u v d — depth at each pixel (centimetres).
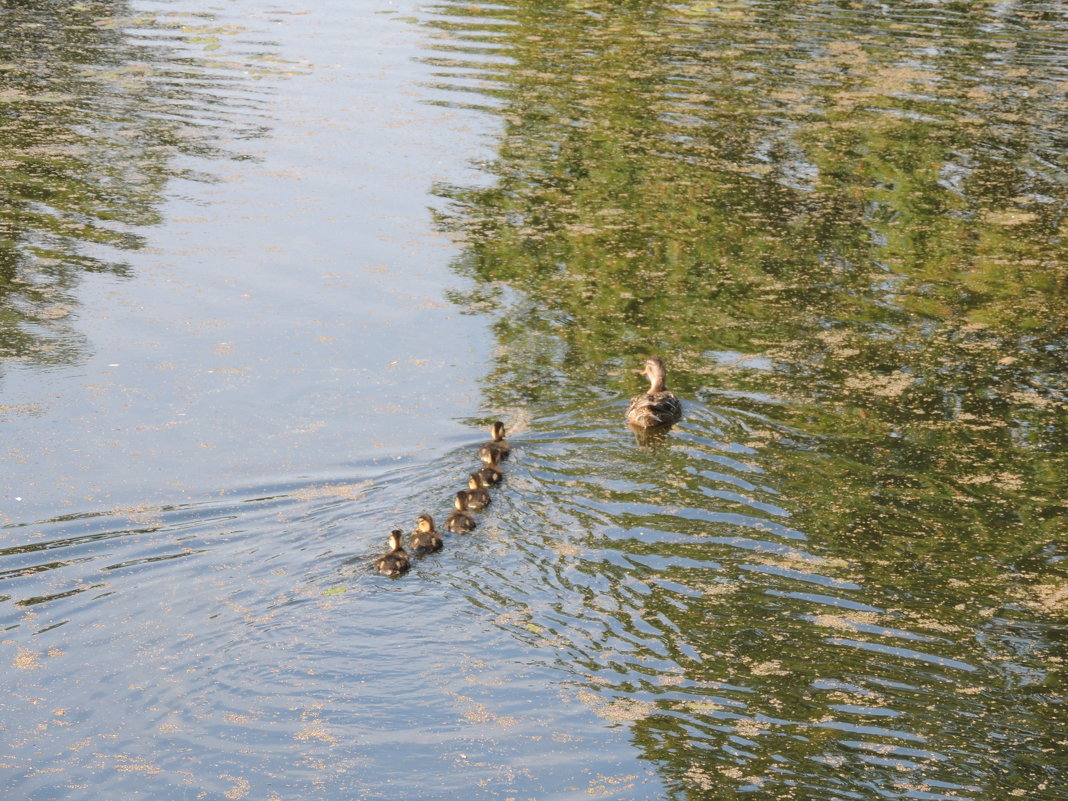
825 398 1397
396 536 1056
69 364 1441
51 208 1914
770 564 1070
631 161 2155
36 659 933
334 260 1759
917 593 1037
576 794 802
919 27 3020
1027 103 2470
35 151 2147
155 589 1023
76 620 979
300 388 1399
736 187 2055
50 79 2552
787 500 1173
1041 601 1031
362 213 1927
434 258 1777
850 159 2184
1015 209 1997
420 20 3100
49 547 1077
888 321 1612
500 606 1003
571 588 1025
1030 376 1466
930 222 1942
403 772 827
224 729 868
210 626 973
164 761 838
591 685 911
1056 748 855
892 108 2427
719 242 1852
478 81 2570
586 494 1171
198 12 3184
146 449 1259
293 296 1645
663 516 1135
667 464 1234
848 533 1122
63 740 855
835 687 916
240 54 2773
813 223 1928
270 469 1220
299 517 1132
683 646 958
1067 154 2222
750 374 1453
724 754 841
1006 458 1270
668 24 3045
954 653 960
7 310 1574
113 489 1181
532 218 1923
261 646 952
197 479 1200
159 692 901
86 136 2231
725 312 1630
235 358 1470
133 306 1603
